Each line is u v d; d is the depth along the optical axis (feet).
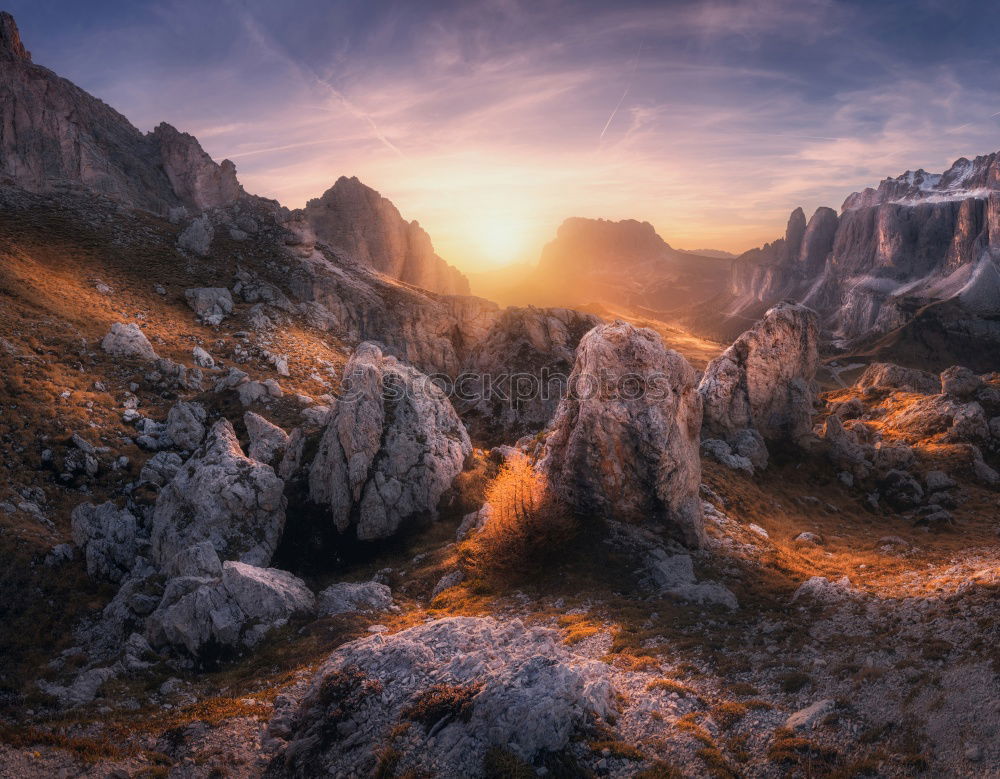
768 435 205.77
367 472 135.23
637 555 108.06
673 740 55.98
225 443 128.88
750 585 99.86
